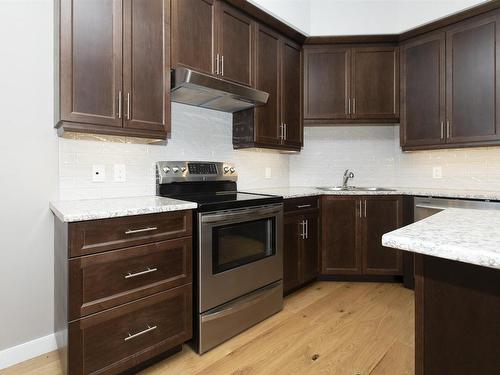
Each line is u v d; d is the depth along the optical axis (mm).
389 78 3000
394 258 2789
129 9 1744
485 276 743
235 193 2463
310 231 2744
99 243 1402
